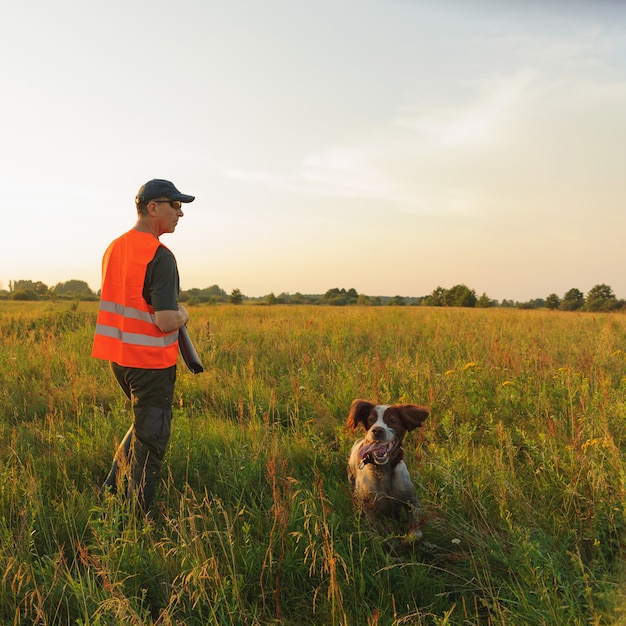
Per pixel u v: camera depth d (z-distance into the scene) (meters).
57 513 3.43
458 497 3.54
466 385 5.91
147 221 3.65
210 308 24.08
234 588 2.61
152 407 3.50
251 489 3.82
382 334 10.83
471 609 2.74
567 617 2.45
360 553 3.05
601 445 4.07
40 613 2.38
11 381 6.98
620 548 3.00
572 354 8.20
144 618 2.51
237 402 6.04
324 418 5.38
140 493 3.42
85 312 16.16
